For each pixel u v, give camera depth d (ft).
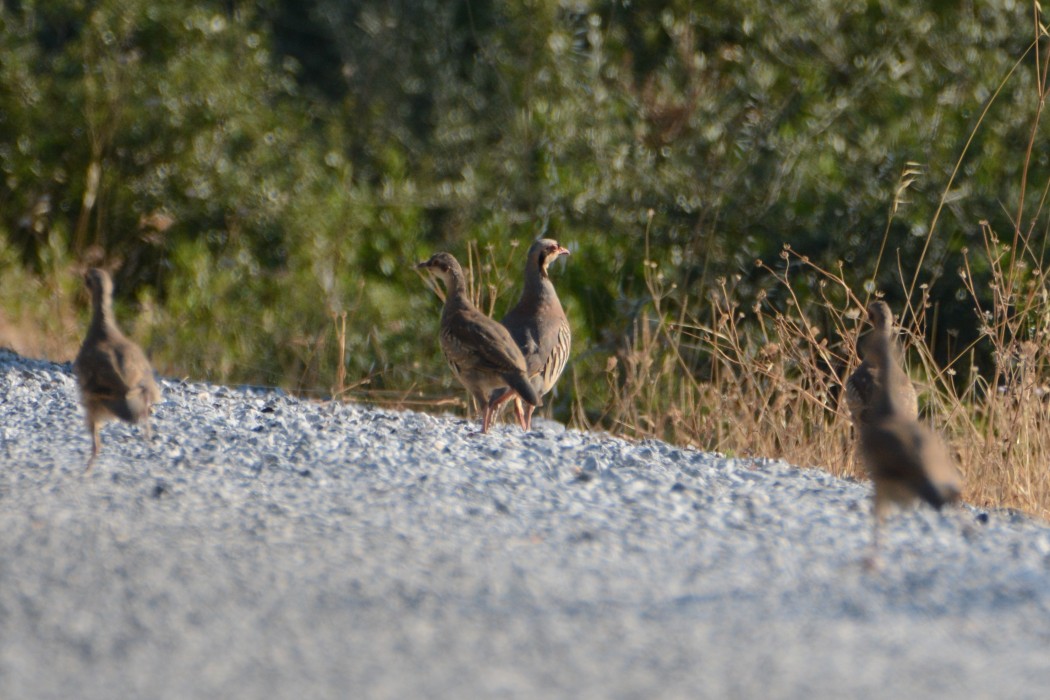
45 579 42.68
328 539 48.19
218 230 141.18
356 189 145.79
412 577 43.86
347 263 133.90
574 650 37.73
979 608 42.09
